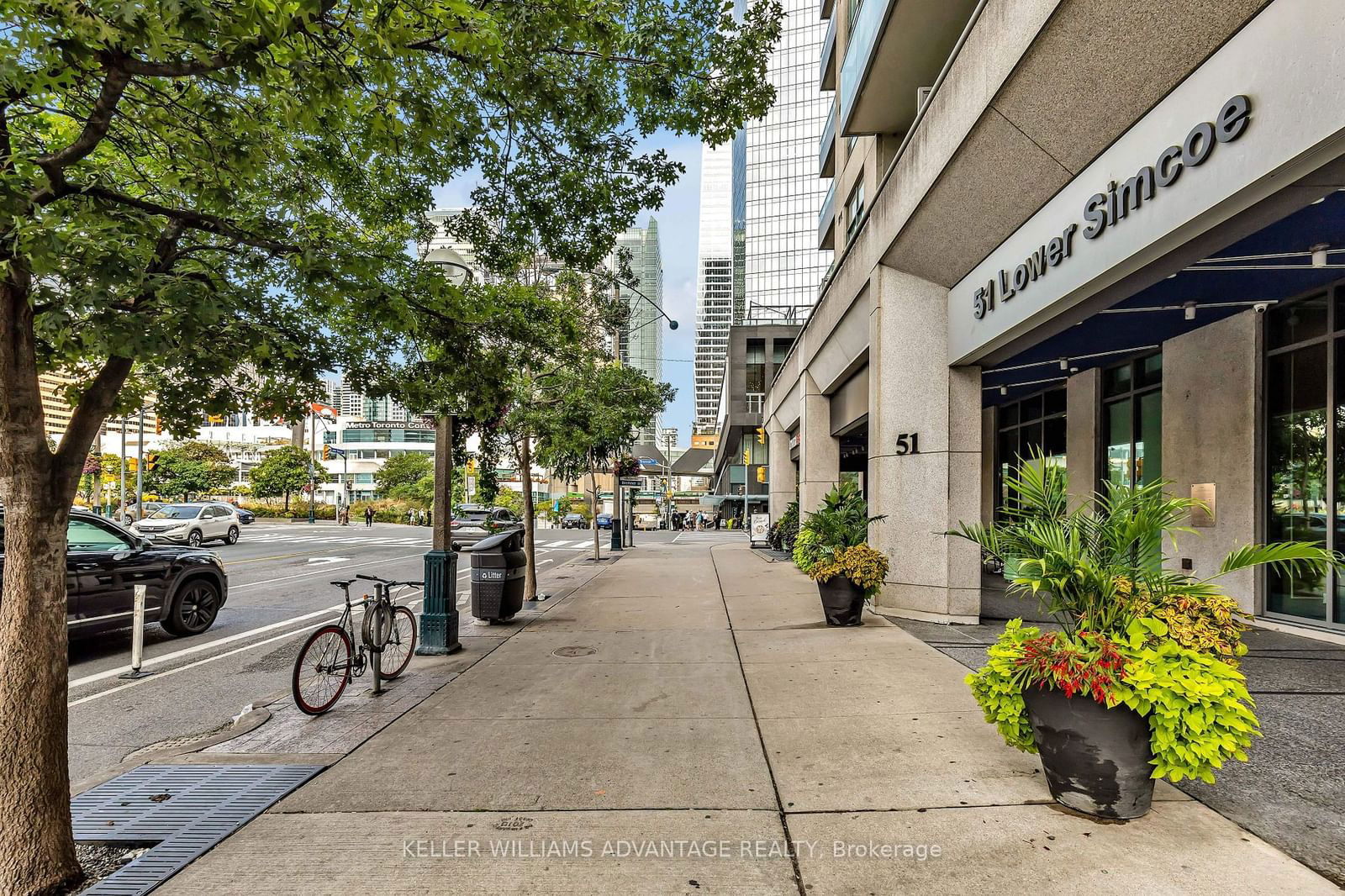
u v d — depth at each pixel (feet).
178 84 12.82
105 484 178.81
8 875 9.65
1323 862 9.97
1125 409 37.65
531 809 12.20
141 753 16.42
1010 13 19.94
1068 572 12.20
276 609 38.63
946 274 29.30
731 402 160.86
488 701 19.10
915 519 30.96
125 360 11.19
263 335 12.69
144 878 10.11
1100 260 18.86
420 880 9.96
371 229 19.72
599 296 42.01
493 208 20.99
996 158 22.53
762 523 85.30
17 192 8.56
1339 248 20.10
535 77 15.75
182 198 14.83
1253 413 27.35
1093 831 10.96
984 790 12.59
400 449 310.86
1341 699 17.33
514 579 31.81
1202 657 10.96
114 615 27.32
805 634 27.91
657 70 18.54
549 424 37.63
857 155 55.98
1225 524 28.71
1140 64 16.21
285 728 16.94
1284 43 12.59
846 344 46.73
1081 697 11.18
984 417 56.34
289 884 9.89
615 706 18.40
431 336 18.29
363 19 11.73
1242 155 13.71
